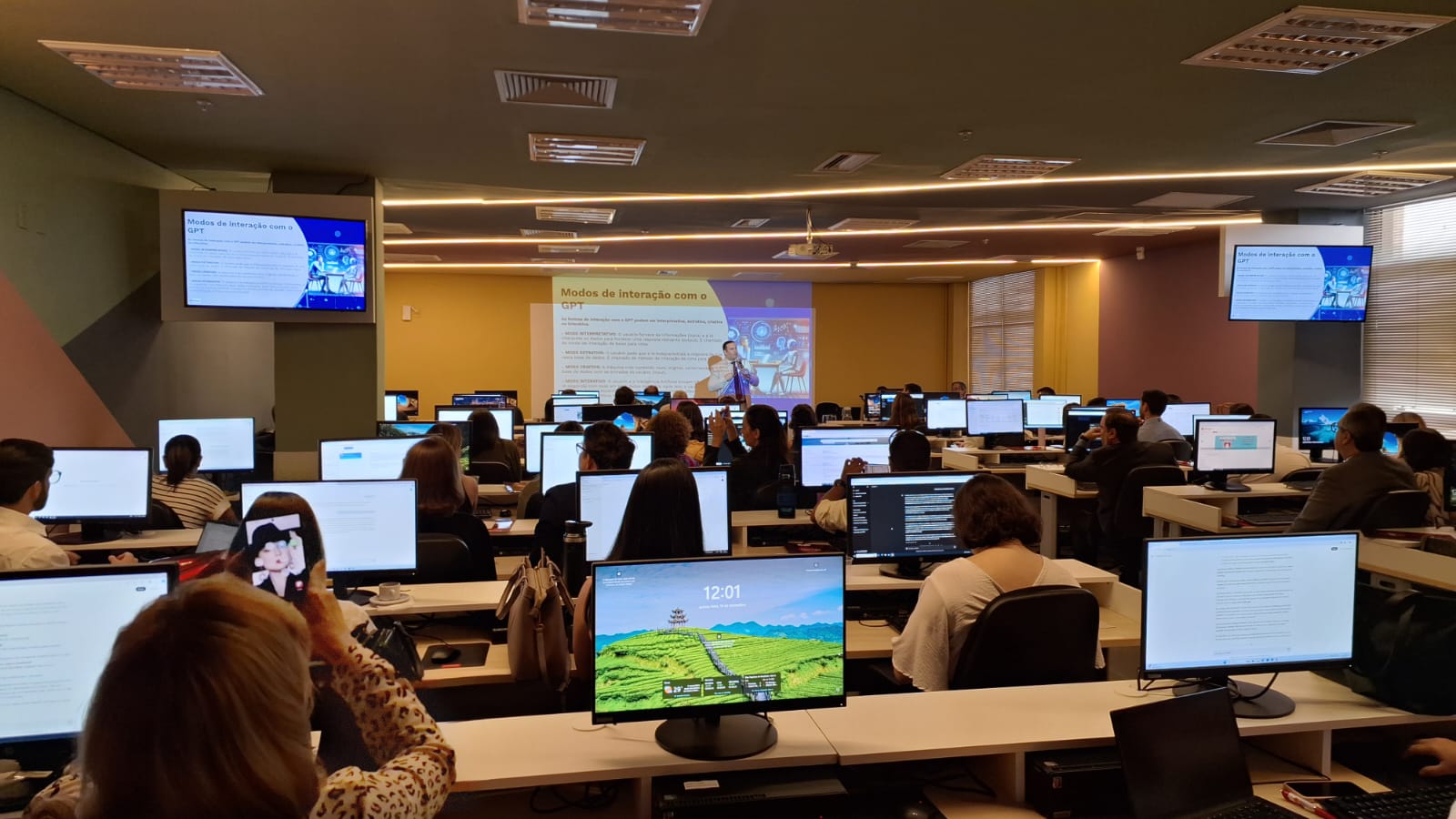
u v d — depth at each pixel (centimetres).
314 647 126
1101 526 523
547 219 795
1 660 158
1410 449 408
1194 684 199
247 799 74
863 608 310
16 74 389
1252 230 686
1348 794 176
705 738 170
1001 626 204
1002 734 173
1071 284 1185
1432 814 160
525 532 401
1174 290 979
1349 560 196
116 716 74
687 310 1384
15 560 256
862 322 1466
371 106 433
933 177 603
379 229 602
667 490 232
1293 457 569
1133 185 630
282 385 569
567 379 1345
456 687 256
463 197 684
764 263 1174
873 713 185
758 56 360
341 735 125
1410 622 186
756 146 511
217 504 431
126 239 532
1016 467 668
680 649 171
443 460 334
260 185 660
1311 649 194
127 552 366
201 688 75
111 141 511
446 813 183
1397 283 717
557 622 214
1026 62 367
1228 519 455
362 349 577
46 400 450
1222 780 166
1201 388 935
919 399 908
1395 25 323
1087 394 1147
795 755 163
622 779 175
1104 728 177
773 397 1418
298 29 333
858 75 384
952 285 1474
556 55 360
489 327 1326
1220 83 395
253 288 541
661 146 512
